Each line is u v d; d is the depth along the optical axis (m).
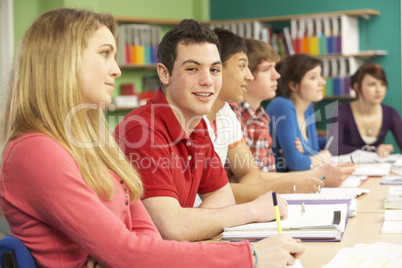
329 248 1.57
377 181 2.90
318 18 6.45
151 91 6.84
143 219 1.58
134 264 1.24
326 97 6.41
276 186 2.47
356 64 6.45
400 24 6.34
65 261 1.29
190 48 1.91
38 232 1.27
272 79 3.12
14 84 1.34
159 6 7.09
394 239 1.66
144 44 6.56
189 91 1.92
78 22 1.35
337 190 2.41
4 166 1.26
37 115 1.30
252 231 1.71
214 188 2.16
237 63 2.54
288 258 1.33
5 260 1.24
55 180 1.21
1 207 1.28
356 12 6.27
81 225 1.22
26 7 5.97
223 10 7.35
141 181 1.66
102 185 1.35
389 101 6.43
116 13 6.60
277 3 7.01
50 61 1.31
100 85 1.36
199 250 1.29
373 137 4.48
